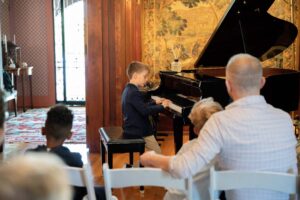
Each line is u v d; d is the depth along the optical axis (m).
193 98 4.72
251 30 5.36
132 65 4.17
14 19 9.79
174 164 1.93
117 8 5.60
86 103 5.66
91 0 5.50
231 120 1.98
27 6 9.75
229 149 1.98
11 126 7.51
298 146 4.20
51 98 9.97
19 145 5.53
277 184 1.81
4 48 8.63
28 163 0.70
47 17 9.76
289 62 7.34
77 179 2.00
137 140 3.88
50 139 2.26
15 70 8.66
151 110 4.08
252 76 2.04
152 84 6.52
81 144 6.14
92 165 5.05
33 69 9.89
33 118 8.38
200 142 1.98
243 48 5.46
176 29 7.57
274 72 5.85
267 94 4.77
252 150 1.96
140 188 4.09
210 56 5.44
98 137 5.66
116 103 5.78
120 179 1.95
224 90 4.57
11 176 0.68
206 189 2.15
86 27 5.57
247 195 1.93
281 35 5.54
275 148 1.97
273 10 7.32
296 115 6.71
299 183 1.79
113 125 5.80
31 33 9.82
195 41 7.55
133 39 7.25
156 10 7.56
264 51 5.64
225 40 5.30
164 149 5.97
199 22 7.51
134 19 7.26
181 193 2.35
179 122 4.44
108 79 5.68
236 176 1.85
